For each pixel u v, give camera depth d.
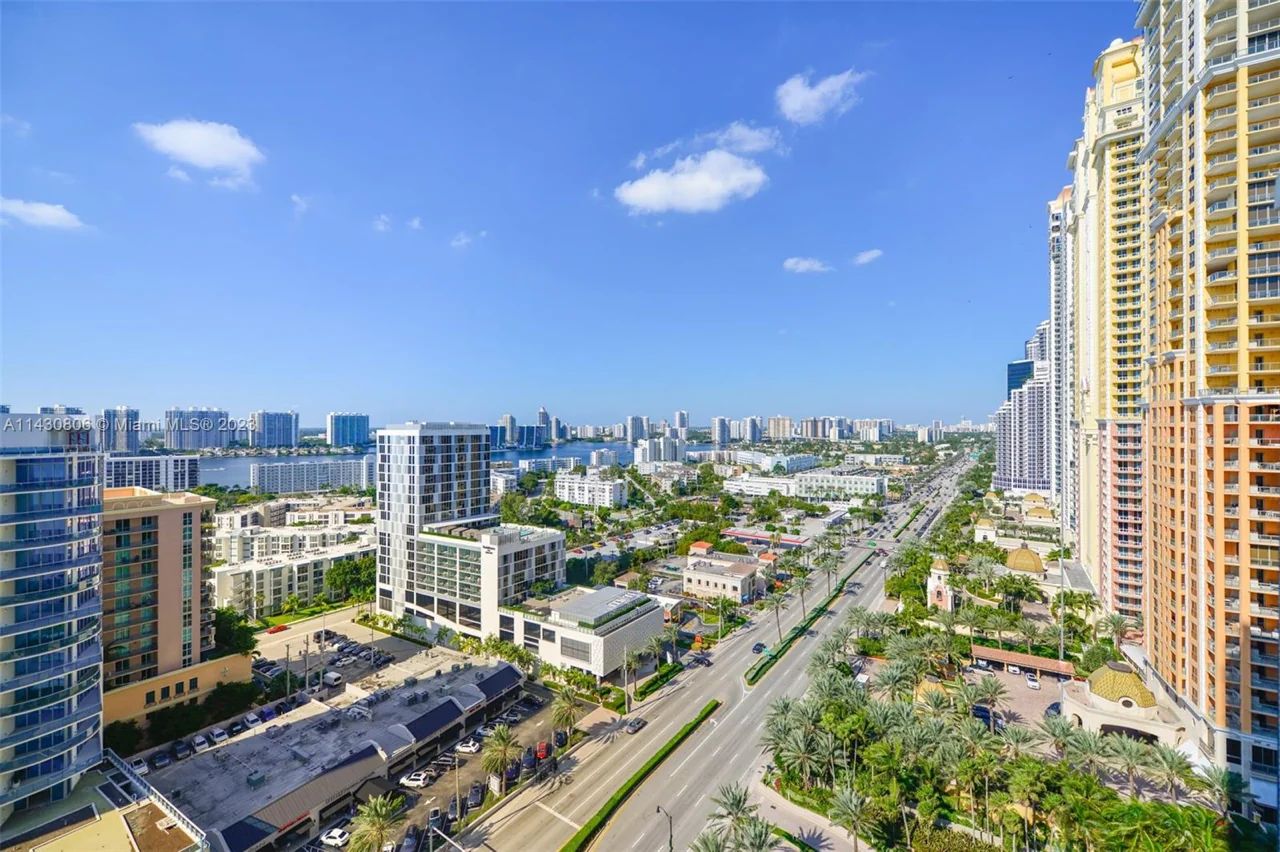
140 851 54.19
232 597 140.25
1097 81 138.75
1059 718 74.81
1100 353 147.25
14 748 59.47
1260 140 72.81
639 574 181.38
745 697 101.25
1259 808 67.50
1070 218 182.25
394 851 64.00
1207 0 76.50
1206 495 74.69
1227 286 75.62
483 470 152.12
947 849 62.38
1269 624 69.19
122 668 85.44
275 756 76.69
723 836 61.41
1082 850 59.78
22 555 61.78
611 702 97.69
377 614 140.50
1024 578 146.12
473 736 86.88
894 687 86.69
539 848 64.44
